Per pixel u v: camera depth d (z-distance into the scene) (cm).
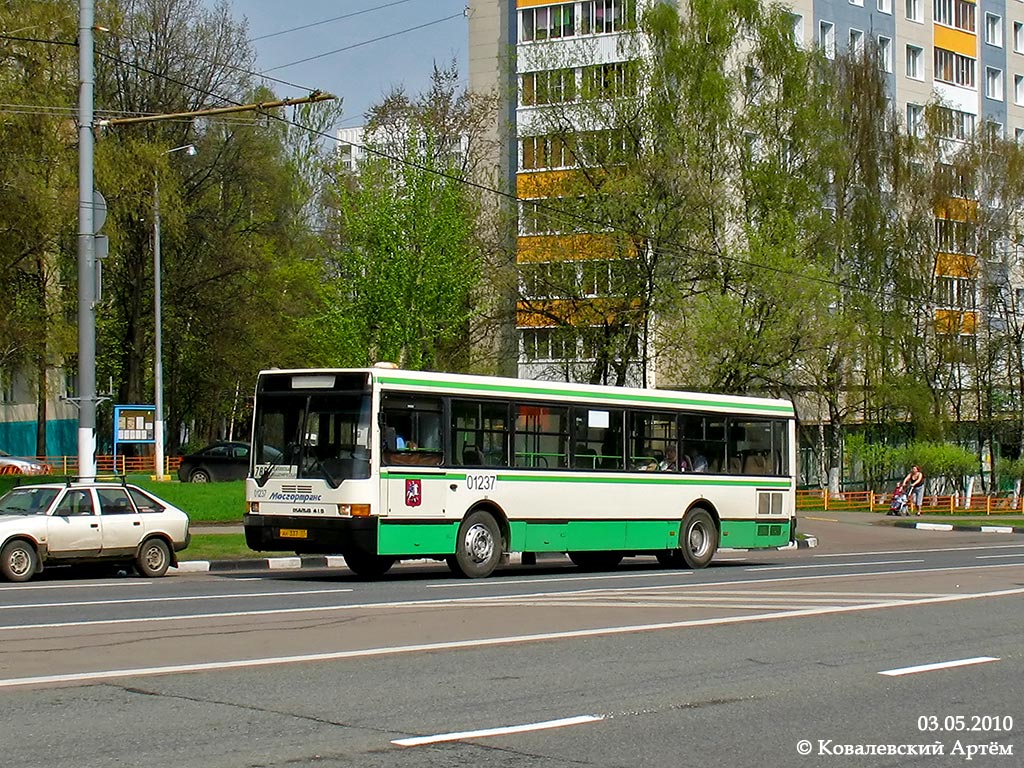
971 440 6550
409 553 2009
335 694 965
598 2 5784
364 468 1962
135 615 1446
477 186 4578
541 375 4859
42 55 3400
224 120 5094
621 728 864
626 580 2066
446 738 820
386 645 1217
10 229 3353
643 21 4766
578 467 2280
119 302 5488
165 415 6262
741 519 2591
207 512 3344
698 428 2517
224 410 6531
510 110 6100
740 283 4506
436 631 1323
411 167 4291
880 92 5816
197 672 1050
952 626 1429
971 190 5991
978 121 7675
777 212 4703
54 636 1259
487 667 1098
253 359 5672
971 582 2025
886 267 5688
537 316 4706
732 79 4825
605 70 4734
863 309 5284
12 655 1134
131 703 917
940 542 3738
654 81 4631
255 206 5528
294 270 5766
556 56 4744
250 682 1009
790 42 5016
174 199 4244
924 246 5894
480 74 6469
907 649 1251
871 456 5694
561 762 763
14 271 3597
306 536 1992
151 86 4956
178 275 5300
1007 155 6038
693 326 4359
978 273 6056
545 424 2233
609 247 4403
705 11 4797
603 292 4459
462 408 2102
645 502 2389
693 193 4428
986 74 7875
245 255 5334
